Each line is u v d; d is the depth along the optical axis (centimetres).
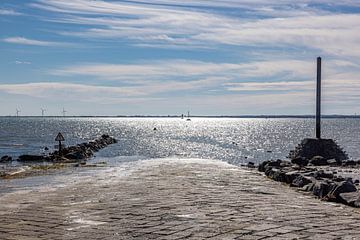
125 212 998
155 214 966
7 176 2012
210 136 8925
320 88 3086
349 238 743
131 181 1591
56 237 796
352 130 10988
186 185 1453
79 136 8550
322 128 12612
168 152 4678
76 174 2014
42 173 2133
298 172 1609
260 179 1639
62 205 1116
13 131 10544
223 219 900
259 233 780
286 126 16250
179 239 757
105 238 779
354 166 2481
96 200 1179
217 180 1598
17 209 1073
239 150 5122
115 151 4772
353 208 1017
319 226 830
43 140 6962
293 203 1087
